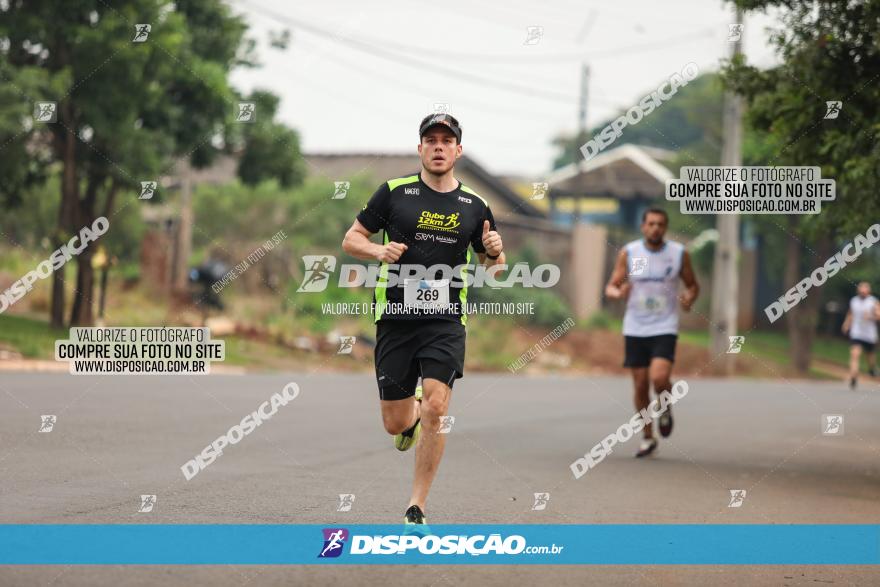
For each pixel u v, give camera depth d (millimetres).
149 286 49375
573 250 67875
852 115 17906
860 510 13461
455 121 11133
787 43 18359
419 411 11836
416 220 11039
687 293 18859
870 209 17281
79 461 14750
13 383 25453
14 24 36000
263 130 43562
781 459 18703
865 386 47594
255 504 12297
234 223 58344
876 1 16812
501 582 9242
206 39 42250
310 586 8859
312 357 42844
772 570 10000
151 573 9023
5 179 38438
